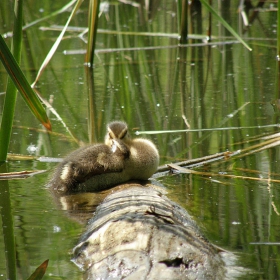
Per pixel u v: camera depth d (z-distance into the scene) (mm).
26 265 7039
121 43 23484
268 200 9500
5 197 9875
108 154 10867
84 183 10547
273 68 19484
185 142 13133
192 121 14562
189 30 25094
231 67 19875
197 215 8789
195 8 27641
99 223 8000
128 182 11039
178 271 6629
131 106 15992
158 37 24766
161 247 7000
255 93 16875
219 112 15234
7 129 11641
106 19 27562
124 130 11531
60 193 10203
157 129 14016
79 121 14703
